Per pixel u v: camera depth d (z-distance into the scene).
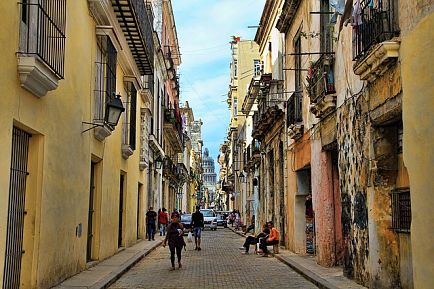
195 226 22.61
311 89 14.66
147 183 27.92
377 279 9.93
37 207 9.40
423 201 7.60
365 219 10.61
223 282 12.51
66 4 10.66
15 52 7.86
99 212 15.22
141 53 19.20
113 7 14.83
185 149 65.44
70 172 11.49
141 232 26.05
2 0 7.32
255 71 37.88
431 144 7.33
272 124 23.27
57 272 10.70
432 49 7.30
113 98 15.17
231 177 61.62
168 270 14.97
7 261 8.54
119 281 12.48
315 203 15.44
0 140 7.45
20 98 8.20
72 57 11.38
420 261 7.70
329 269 13.90
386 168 9.91
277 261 17.50
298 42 18.80
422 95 7.61
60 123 10.56
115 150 17.52
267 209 25.86
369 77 9.85
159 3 32.56
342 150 12.31
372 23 9.16
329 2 12.98
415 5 7.86
